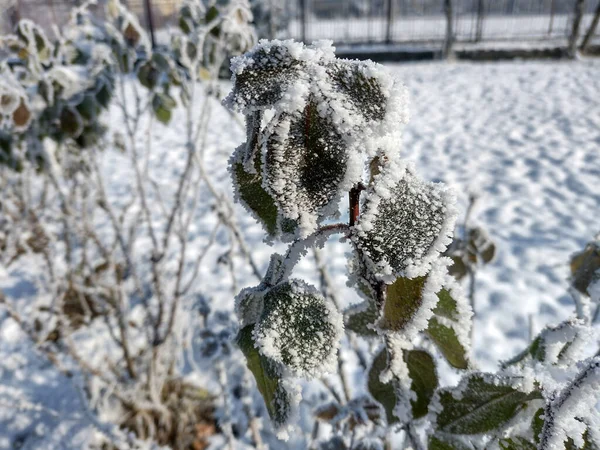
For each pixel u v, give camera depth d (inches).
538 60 186.2
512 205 68.9
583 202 68.6
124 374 37.5
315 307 5.8
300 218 5.3
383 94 5.0
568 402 6.1
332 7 307.4
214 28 29.6
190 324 36.3
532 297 48.1
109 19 30.3
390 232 5.6
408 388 7.9
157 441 34.6
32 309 45.1
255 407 35.8
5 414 36.1
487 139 98.7
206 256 58.1
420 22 281.9
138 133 106.3
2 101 25.5
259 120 5.6
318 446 17.7
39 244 50.5
